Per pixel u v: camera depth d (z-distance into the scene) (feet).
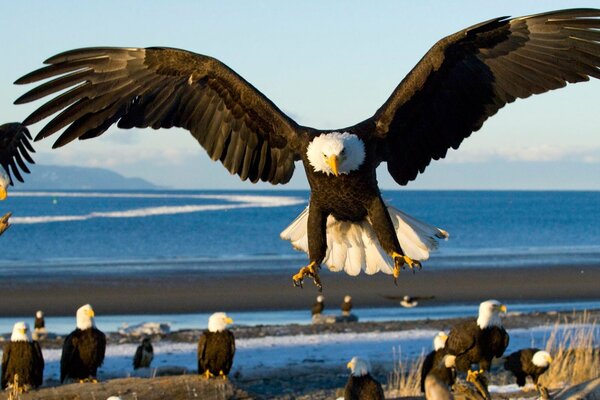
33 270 136.05
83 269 138.62
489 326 37.19
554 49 22.06
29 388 40.34
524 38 22.24
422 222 23.57
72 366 43.65
